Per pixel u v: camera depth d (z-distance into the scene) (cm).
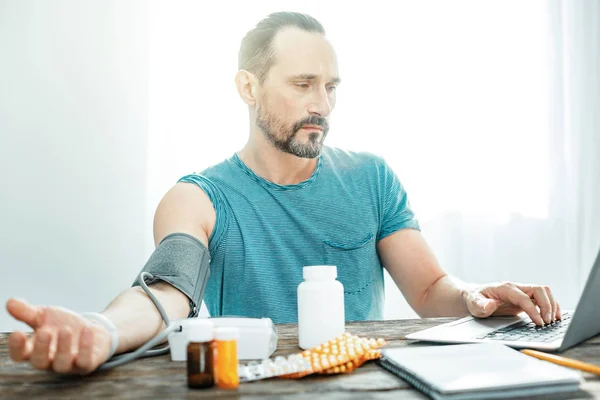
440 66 188
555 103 192
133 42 177
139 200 176
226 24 180
